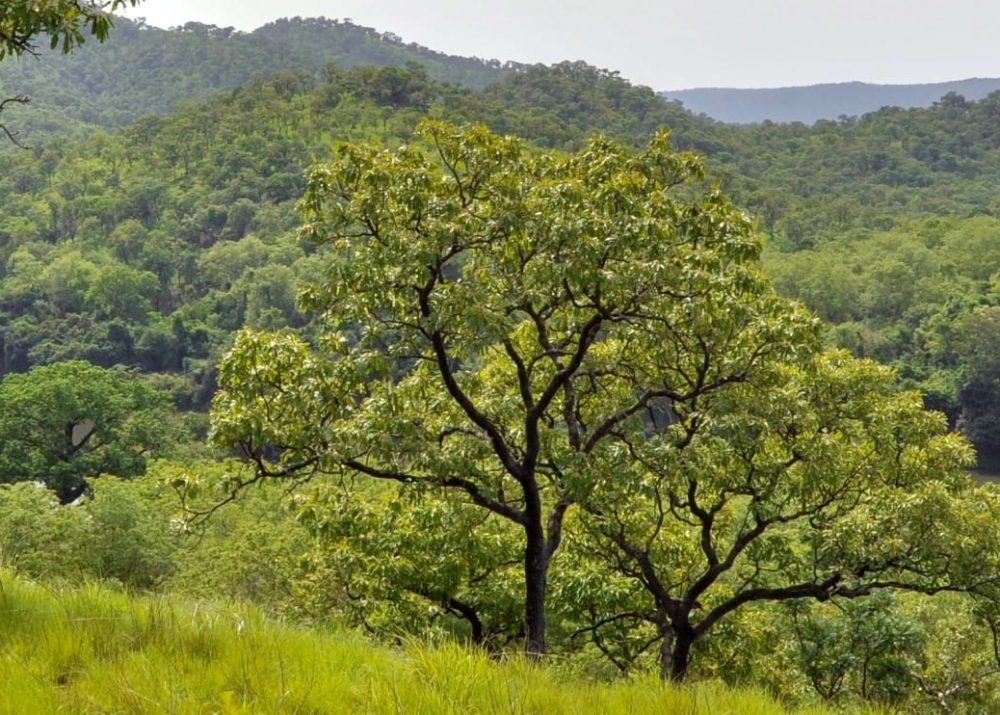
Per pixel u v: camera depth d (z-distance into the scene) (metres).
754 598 15.90
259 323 131.50
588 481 12.31
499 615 17.97
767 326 13.38
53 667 5.62
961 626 20.91
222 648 6.21
